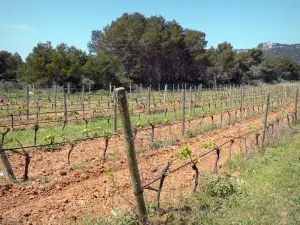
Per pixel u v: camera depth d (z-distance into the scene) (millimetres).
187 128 14500
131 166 4961
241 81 71000
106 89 45938
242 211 6031
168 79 59000
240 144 10883
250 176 7965
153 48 47906
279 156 9750
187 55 54844
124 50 48438
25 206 6148
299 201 6410
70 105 25344
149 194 6668
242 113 20266
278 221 5730
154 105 25172
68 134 13000
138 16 50875
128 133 4844
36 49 42938
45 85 41594
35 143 10852
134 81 52062
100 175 8062
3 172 8117
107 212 5922
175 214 5656
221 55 63688
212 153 10242
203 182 7008
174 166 8797
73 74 42500
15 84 42969
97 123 15930
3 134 9391
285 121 16672
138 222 5168
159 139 12164
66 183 7359
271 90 41438
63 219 5637
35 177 7746
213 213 5848
